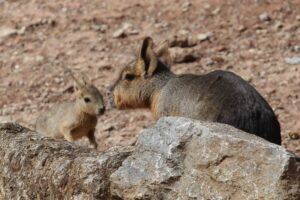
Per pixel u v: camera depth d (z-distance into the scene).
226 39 39.81
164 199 17.58
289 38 39.09
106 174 18.56
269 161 16.56
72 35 42.75
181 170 17.62
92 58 39.81
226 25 41.12
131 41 41.16
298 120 31.00
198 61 38.00
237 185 16.78
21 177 20.41
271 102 32.88
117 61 39.12
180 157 17.73
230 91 23.23
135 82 27.14
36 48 41.88
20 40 42.97
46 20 44.62
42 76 38.75
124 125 32.69
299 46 38.12
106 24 43.34
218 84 23.78
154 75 26.89
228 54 38.34
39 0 47.78
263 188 16.44
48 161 19.95
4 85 38.31
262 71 36.06
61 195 19.25
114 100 28.09
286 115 31.56
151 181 17.77
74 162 19.33
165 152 17.86
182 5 44.03
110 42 41.34
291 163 16.33
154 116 26.95
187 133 17.80
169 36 40.84
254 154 16.80
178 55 37.91
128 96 27.42
